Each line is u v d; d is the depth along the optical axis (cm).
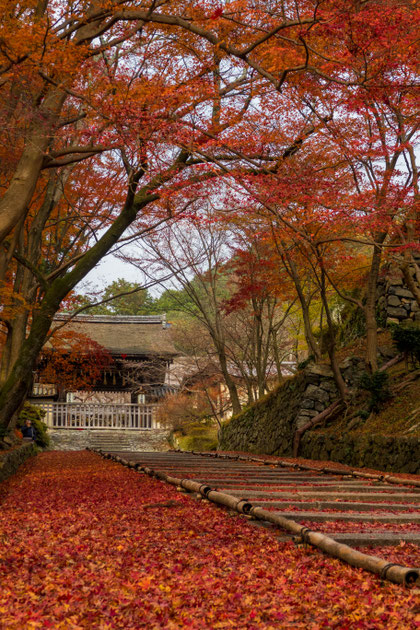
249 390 2447
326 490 844
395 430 1265
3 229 961
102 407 3447
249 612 317
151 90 989
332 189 1045
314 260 1591
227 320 2686
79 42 1016
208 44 1117
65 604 331
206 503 727
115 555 454
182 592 349
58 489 964
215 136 1088
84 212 1653
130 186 1159
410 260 1270
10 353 1539
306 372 1717
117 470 1321
